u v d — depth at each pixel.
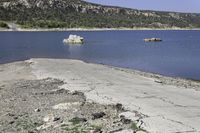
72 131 15.58
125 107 19.38
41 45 89.81
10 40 111.44
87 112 18.61
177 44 102.06
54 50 74.56
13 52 68.38
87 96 22.58
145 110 18.69
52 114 18.33
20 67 40.50
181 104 20.17
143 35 165.75
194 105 19.95
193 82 32.88
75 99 21.73
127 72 36.75
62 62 44.94
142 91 24.27
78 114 18.20
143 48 84.19
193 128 15.63
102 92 23.83
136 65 48.81
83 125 16.36
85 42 105.31
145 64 50.28
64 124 16.55
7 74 35.56
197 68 45.84
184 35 173.12
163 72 41.66
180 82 31.84
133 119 17.00
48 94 23.80
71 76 31.77
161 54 67.56
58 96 22.94
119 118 17.39
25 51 71.06
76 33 181.25
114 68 41.12
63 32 192.25
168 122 16.52
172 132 15.15
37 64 42.66
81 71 35.56
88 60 54.88
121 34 176.50
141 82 28.72
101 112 18.27
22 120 17.67
